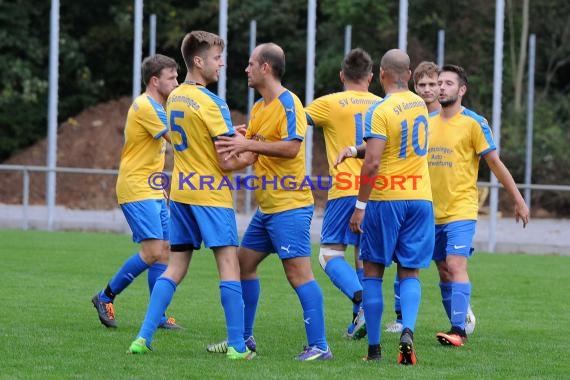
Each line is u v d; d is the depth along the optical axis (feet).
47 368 69.05
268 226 75.20
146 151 90.43
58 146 321.52
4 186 310.86
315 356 74.49
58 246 163.94
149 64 90.43
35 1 344.49
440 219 86.89
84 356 73.82
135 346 74.90
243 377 66.74
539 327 94.22
